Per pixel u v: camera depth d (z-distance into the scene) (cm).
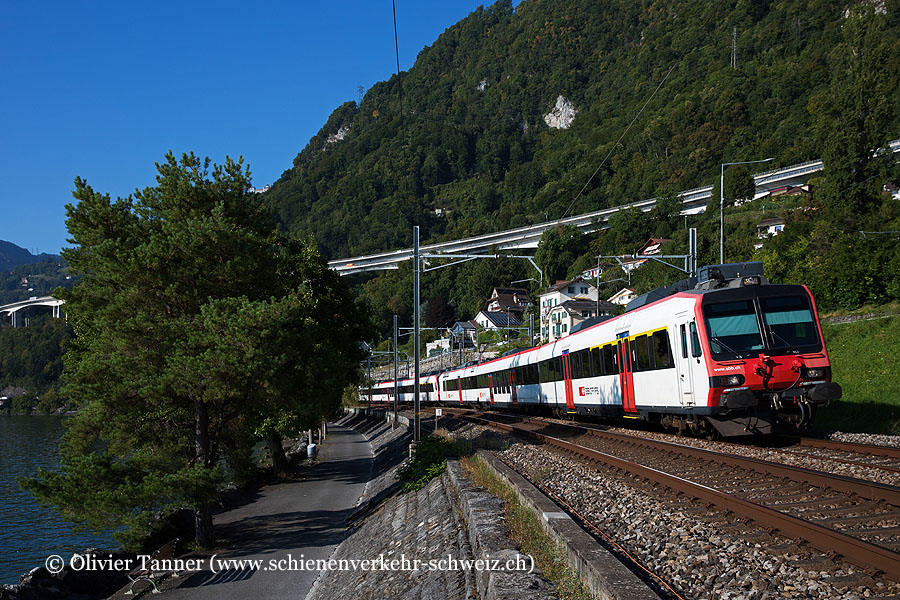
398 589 885
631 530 788
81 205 1455
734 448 1290
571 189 13425
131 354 1382
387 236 17200
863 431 1722
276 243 2353
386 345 10412
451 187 19762
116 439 1469
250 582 1235
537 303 9288
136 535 1276
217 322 1355
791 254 3991
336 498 2111
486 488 1073
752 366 1305
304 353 1484
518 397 3175
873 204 4878
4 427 7931
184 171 1547
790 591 526
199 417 1483
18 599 1264
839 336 2681
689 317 1398
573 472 1278
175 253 1419
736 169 9019
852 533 643
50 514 2784
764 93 10869
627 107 14875
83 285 1455
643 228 9650
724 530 714
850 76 5122
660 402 1563
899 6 10656
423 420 4091
